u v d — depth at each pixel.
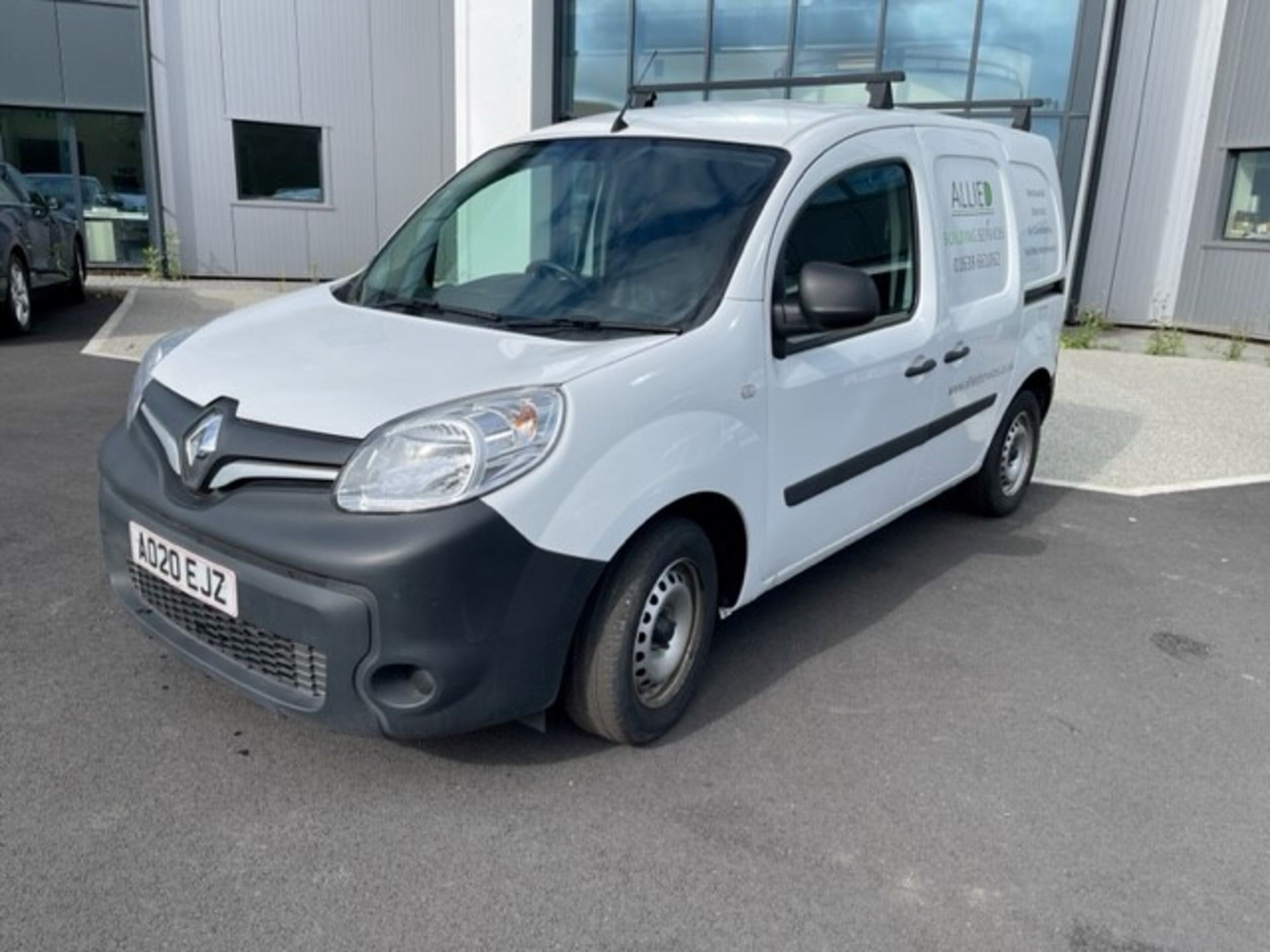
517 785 2.95
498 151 4.25
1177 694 3.72
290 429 2.70
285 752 3.05
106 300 13.21
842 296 3.16
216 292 14.71
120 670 3.47
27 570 4.27
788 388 3.39
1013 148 5.23
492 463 2.59
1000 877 2.68
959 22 11.84
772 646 3.93
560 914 2.46
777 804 2.93
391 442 2.59
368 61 16.86
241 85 16.11
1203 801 3.06
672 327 3.15
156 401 3.10
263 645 2.78
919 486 4.51
